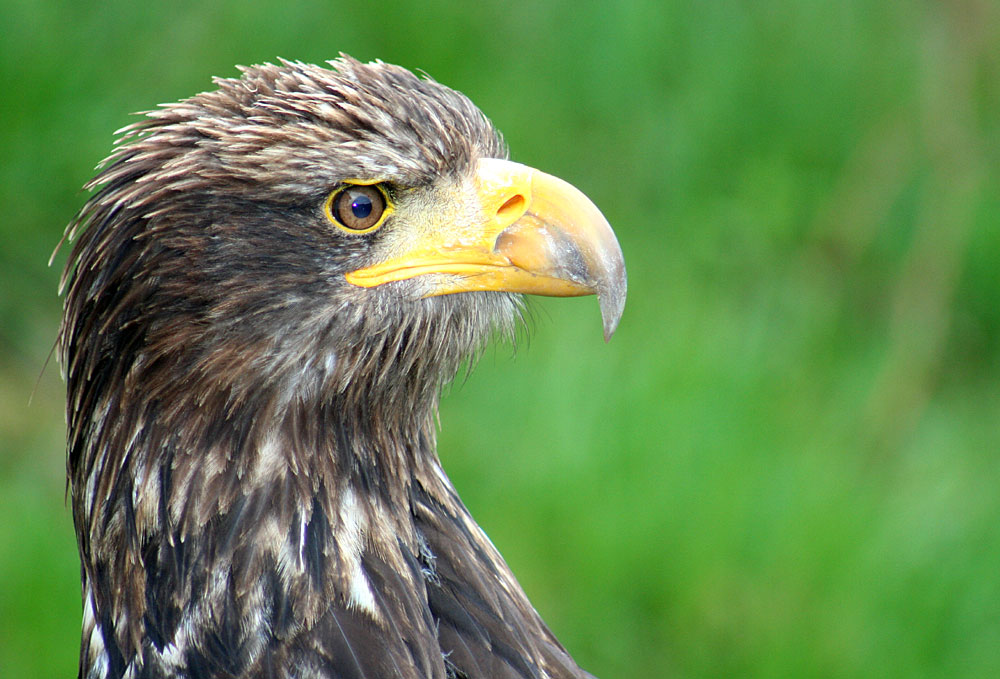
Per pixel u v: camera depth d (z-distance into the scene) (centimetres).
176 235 566
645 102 1445
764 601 1082
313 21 1382
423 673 577
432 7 1402
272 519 579
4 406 1255
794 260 1400
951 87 1452
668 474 1127
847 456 1220
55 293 1324
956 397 1376
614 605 1095
